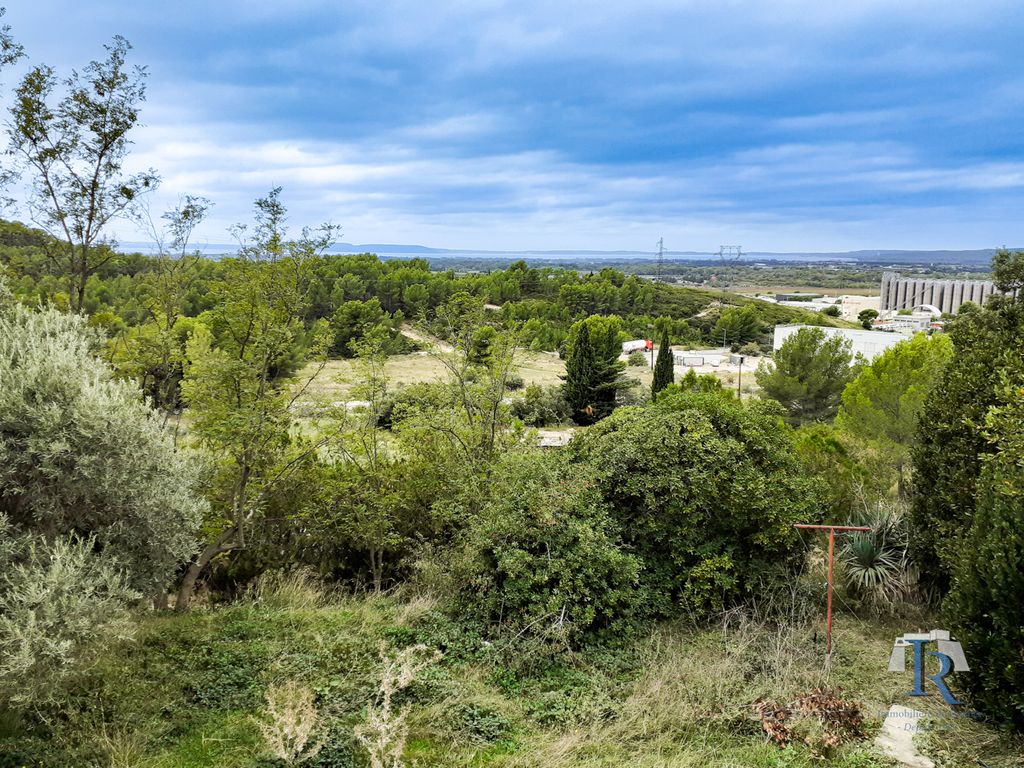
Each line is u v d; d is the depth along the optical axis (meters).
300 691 5.65
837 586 8.30
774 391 23.72
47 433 5.47
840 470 10.16
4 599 4.77
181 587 8.74
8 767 4.65
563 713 5.87
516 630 7.16
